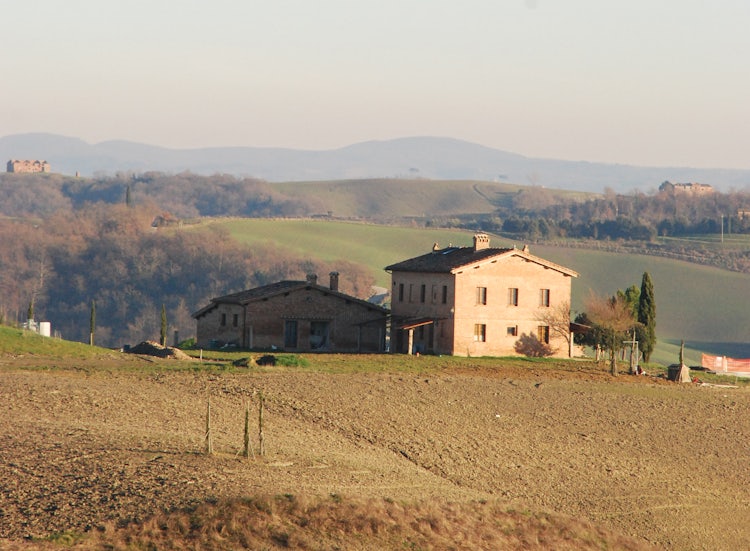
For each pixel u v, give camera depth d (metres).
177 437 123.88
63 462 107.12
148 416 137.38
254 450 120.00
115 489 98.06
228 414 144.50
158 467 106.12
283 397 159.25
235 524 90.94
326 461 120.81
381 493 108.56
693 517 132.25
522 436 155.50
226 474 105.50
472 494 119.25
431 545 96.62
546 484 134.62
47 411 135.00
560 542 108.94
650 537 123.06
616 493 136.12
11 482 99.62
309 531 93.12
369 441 140.00
